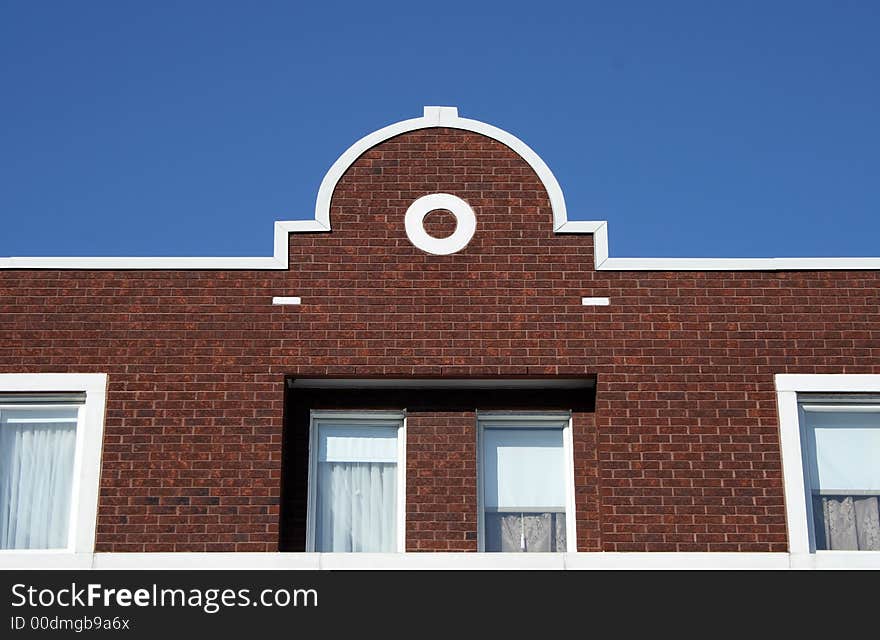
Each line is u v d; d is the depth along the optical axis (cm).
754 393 1538
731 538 1481
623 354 1548
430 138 1634
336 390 1582
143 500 1491
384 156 1627
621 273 1580
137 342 1551
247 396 1531
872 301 1572
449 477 1544
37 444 1541
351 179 1616
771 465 1510
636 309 1566
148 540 1475
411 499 1533
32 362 1541
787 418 1527
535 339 1553
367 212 1603
